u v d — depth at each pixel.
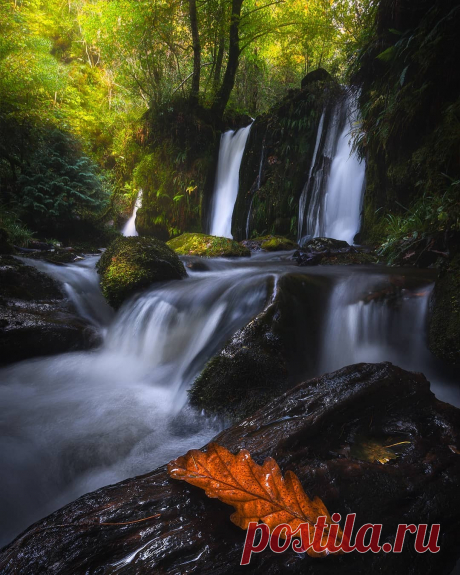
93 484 2.03
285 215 8.20
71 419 2.60
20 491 1.96
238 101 13.45
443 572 1.29
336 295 3.32
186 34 11.22
